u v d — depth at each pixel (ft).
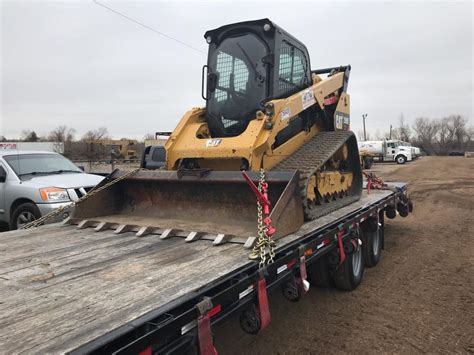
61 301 7.38
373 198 23.62
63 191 23.13
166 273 8.91
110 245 11.71
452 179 73.87
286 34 18.54
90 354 5.46
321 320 15.08
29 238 12.77
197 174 14.64
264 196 11.55
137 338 6.27
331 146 18.85
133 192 16.99
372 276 20.30
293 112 17.44
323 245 13.85
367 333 13.98
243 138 15.99
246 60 17.81
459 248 25.94
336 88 22.70
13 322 6.49
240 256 10.26
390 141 132.16
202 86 18.58
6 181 24.44
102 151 112.98
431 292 17.87
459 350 12.73
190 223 14.28
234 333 13.98
